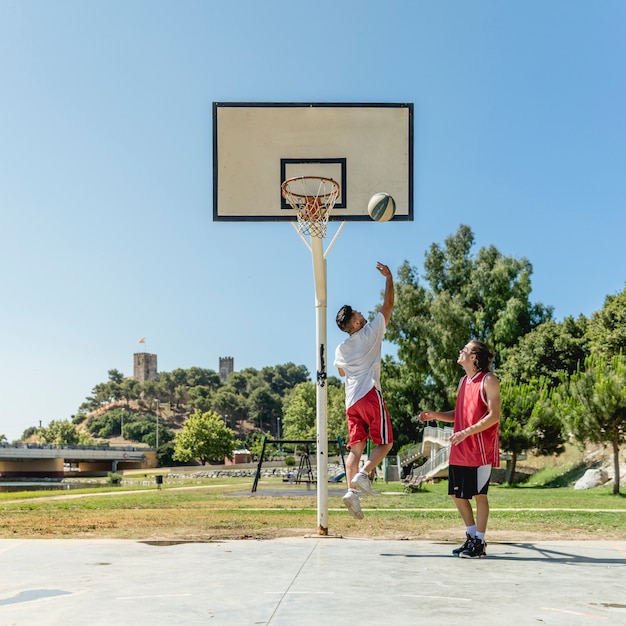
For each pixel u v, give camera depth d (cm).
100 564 477
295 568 449
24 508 1577
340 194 968
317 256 868
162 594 357
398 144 991
